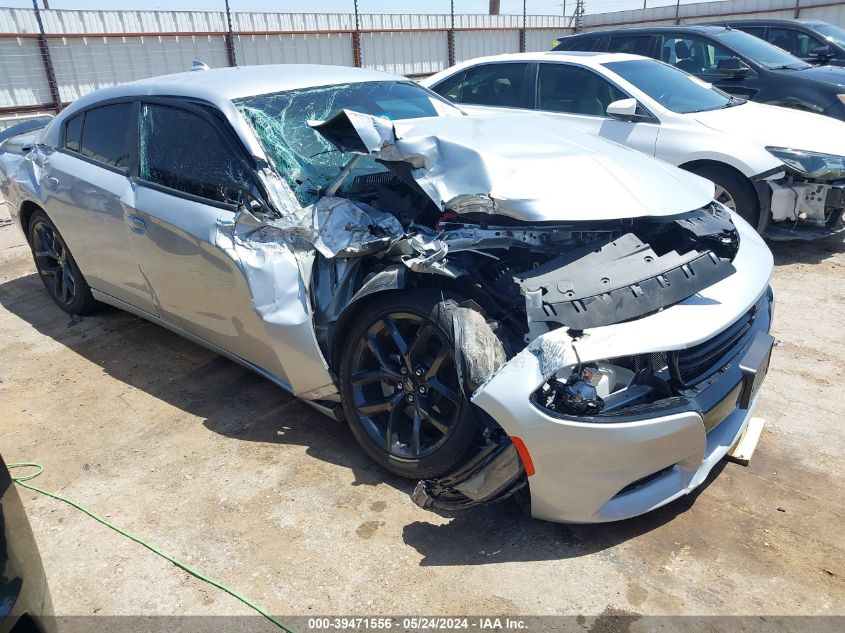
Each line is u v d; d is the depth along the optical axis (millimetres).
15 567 1452
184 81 3646
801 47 9039
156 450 3125
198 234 3119
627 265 2473
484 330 2396
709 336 2340
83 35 11391
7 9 10562
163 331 4453
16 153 4707
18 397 3666
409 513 2646
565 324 2244
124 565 2441
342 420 3020
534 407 2191
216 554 2473
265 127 3254
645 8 19125
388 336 2729
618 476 2275
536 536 2508
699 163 5430
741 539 2451
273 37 13820
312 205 2939
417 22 16156
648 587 2260
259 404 3492
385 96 3854
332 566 2398
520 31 18516
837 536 2447
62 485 2902
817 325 4164
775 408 3271
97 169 3877
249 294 2951
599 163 2906
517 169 2709
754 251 2971
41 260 4727
